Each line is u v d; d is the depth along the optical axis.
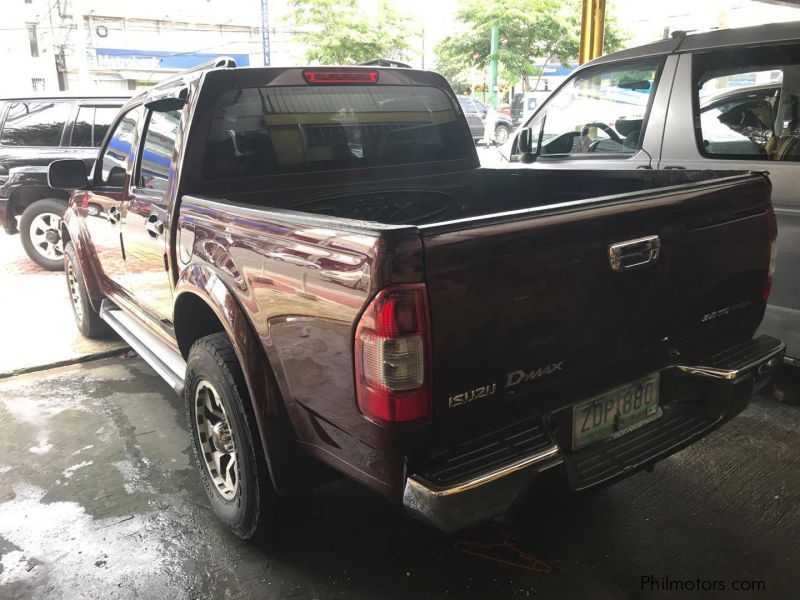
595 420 2.14
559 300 1.92
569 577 2.39
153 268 3.18
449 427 1.81
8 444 3.50
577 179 3.25
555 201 3.36
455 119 3.55
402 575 2.43
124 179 3.63
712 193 2.31
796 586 2.33
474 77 27.27
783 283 3.48
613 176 3.08
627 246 2.04
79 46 25.59
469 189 3.63
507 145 5.24
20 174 7.28
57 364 4.63
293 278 1.96
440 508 1.71
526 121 5.08
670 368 2.34
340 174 3.16
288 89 2.98
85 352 4.82
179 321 2.84
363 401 1.76
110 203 3.74
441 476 1.75
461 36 24.48
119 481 3.12
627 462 2.12
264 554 2.56
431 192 3.48
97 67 35.94
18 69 34.03
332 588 2.37
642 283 2.12
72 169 3.95
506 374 1.86
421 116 3.41
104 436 3.58
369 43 25.02
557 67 29.55
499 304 1.79
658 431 2.29
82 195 4.28
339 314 1.79
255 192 2.95
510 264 1.79
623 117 4.35
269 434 2.21
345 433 1.91
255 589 2.38
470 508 1.74
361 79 3.19
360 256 1.70
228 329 2.29
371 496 2.93
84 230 4.33
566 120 4.75
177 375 3.06
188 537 2.69
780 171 3.48
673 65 4.03
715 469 3.07
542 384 1.97
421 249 1.65
